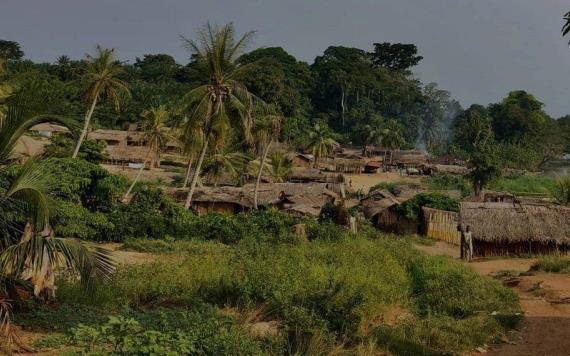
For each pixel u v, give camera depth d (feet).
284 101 308.60
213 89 98.78
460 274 50.78
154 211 87.04
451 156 330.95
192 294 40.19
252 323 34.40
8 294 32.17
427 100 435.12
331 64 400.88
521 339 35.68
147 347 22.22
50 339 28.35
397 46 444.14
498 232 85.56
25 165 30.48
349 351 30.68
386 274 48.29
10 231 31.81
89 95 122.62
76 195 84.33
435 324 36.22
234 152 157.79
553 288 51.39
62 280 38.32
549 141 385.09
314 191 143.13
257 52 384.47
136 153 215.31
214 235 86.12
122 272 43.88
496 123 391.04
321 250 58.85
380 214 135.13
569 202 122.72
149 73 347.15
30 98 30.86
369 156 308.81
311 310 35.01
